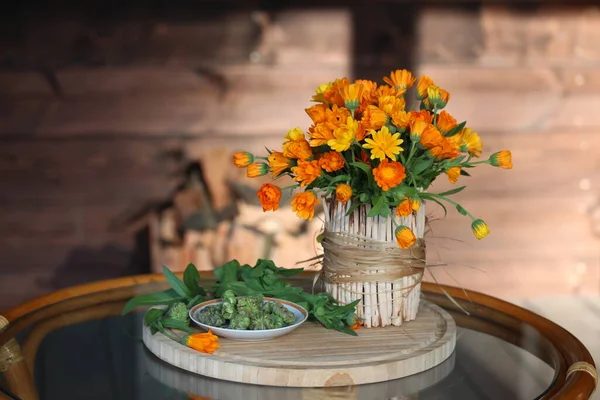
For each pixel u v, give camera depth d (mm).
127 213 3234
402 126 1302
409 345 1334
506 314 1642
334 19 3230
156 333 1385
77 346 1430
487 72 3328
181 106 3209
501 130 3367
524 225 3426
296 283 1756
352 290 1392
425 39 3283
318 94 1447
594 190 3438
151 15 3148
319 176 1347
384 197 1315
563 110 3381
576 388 1218
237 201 3131
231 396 1198
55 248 3225
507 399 1211
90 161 3195
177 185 3234
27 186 3176
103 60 3146
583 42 3357
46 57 3113
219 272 1577
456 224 3393
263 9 3193
